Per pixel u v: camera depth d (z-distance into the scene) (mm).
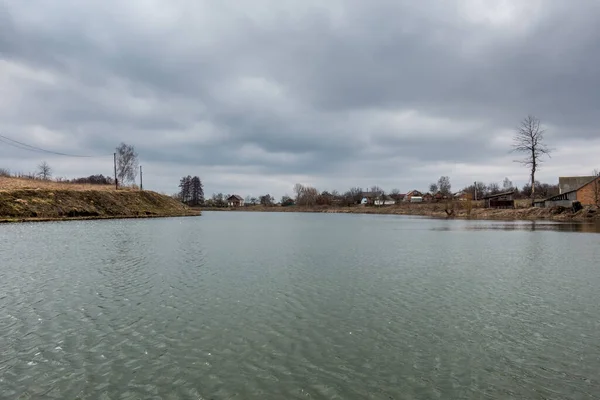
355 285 18688
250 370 9648
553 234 44812
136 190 97562
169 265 23969
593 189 82125
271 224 72438
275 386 8844
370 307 15023
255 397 8359
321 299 16188
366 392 8594
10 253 27484
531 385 8906
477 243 36562
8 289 17219
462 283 19109
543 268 23141
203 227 59625
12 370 9492
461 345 11289
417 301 15875
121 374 9367
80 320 13273
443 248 33156
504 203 107750
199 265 24141
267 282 19297
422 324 13094
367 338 11828
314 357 10461
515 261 25766
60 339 11547
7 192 60156
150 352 10703
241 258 27266
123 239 37656
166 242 36406
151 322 13172
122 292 17062
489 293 17125
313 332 12336
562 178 99500
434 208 140875
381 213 153375
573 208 76312
